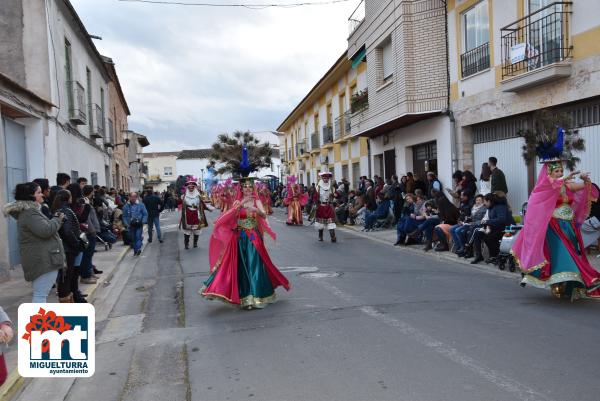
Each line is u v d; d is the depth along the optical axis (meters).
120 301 8.18
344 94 26.91
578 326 5.60
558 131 6.77
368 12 19.44
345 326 5.89
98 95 22.47
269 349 5.25
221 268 6.93
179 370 4.91
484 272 9.16
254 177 7.38
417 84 15.90
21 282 9.48
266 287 7.02
